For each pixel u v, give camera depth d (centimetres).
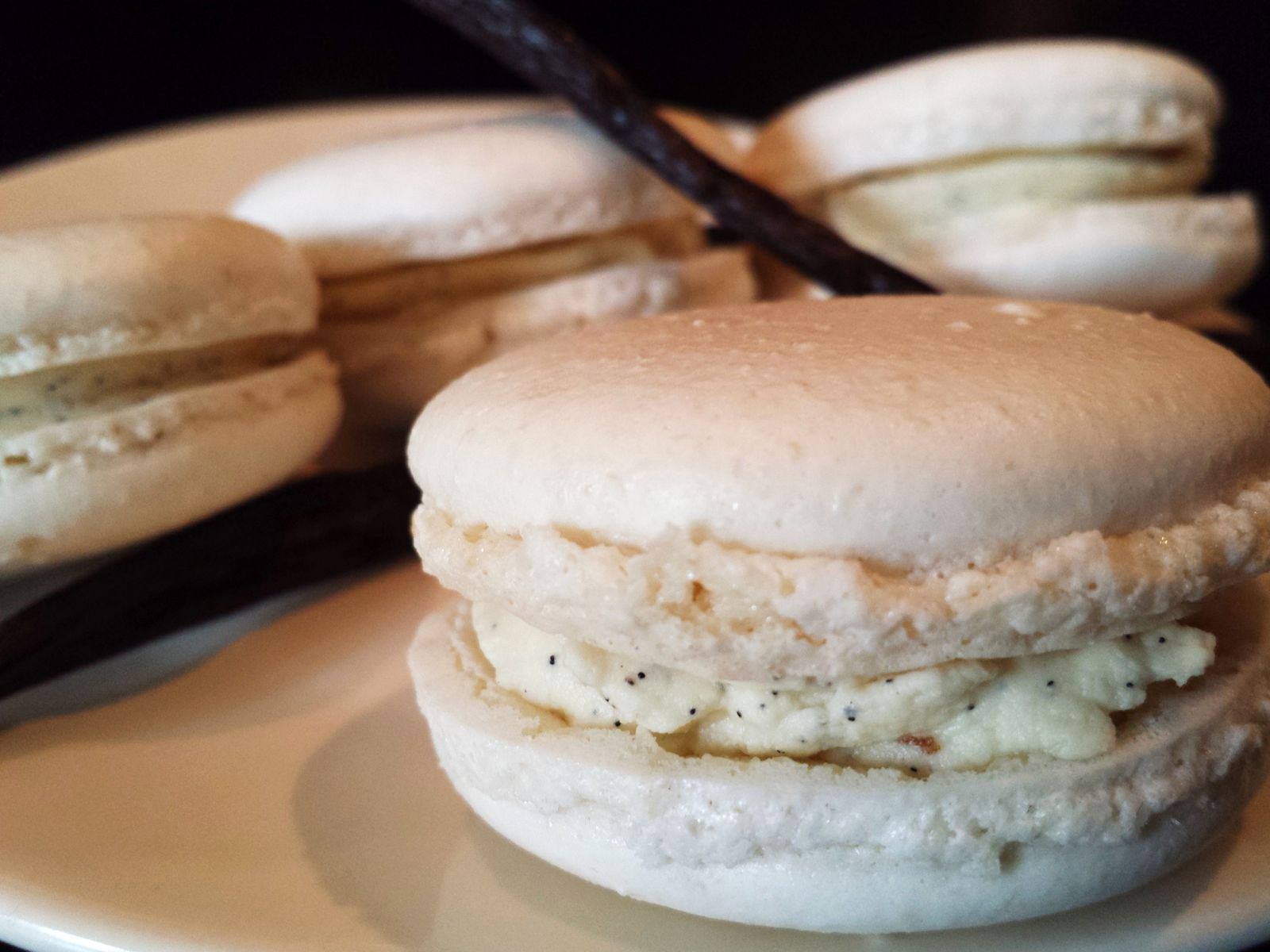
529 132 9
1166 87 9
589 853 5
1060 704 5
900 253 10
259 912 5
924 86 10
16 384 7
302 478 9
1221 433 5
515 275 9
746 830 5
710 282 10
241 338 8
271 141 15
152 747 7
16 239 7
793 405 5
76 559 8
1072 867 5
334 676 7
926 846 5
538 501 5
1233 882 5
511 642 5
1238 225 10
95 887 5
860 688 5
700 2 20
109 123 19
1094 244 9
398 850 6
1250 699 5
